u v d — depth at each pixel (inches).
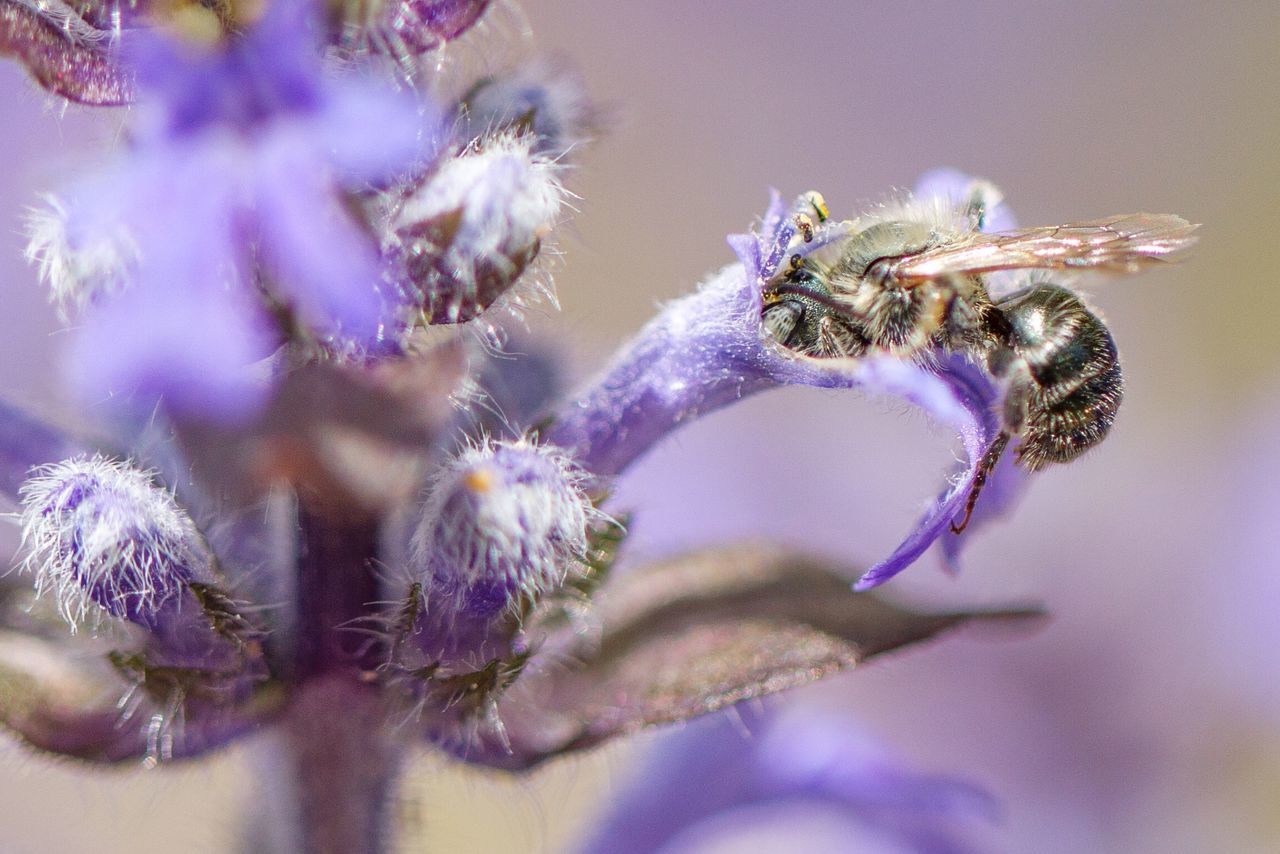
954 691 4.5
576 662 3.6
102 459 3.4
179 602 3.4
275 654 3.4
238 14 3.2
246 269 3.2
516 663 3.4
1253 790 4.5
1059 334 3.7
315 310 3.2
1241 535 4.5
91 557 3.3
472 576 3.3
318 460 3.4
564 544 3.4
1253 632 4.5
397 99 3.2
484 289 3.3
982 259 3.6
